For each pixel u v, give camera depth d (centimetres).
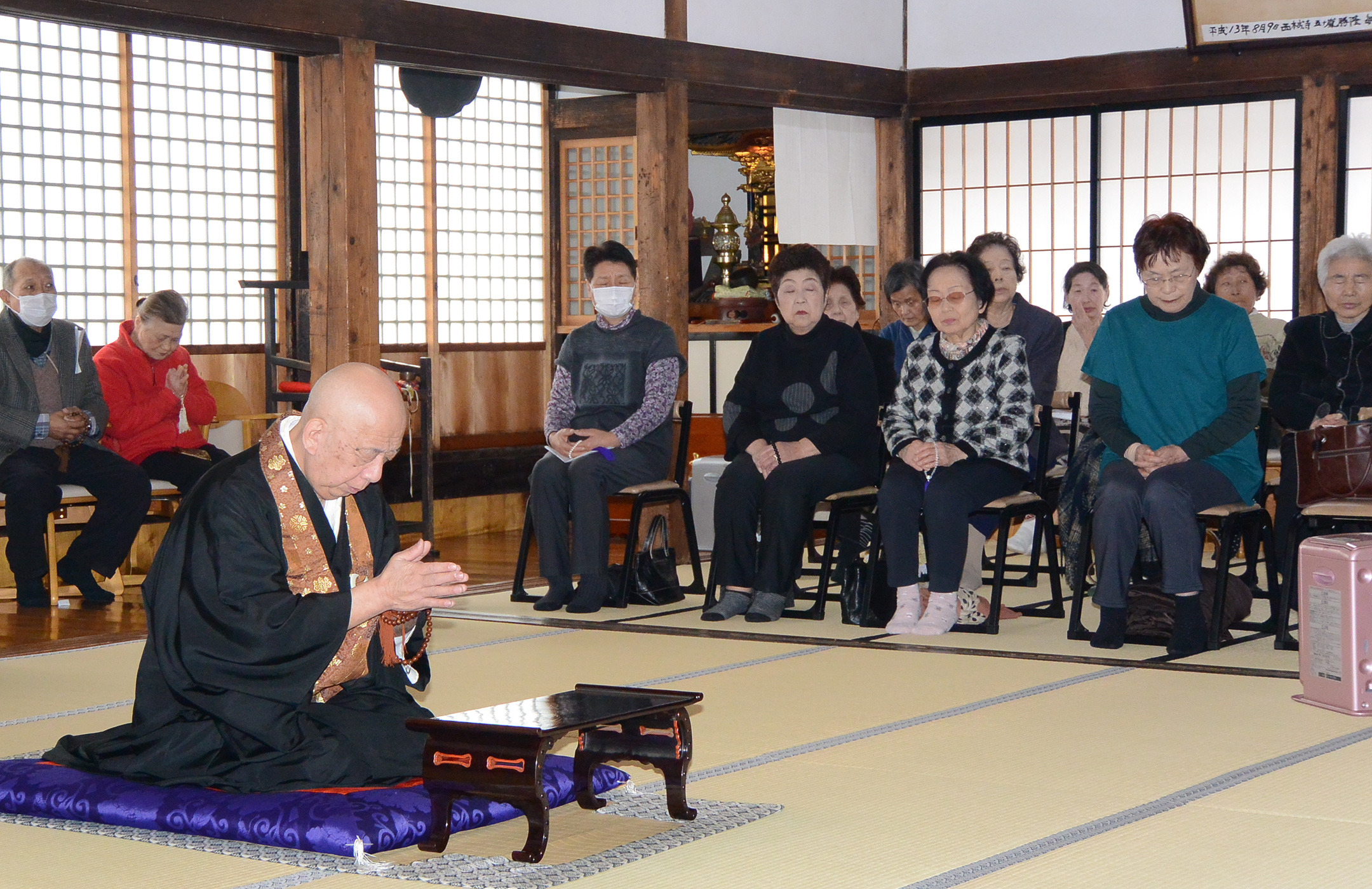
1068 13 724
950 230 766
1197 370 445
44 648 453
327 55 543
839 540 521
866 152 757
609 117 850
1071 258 741
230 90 742
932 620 463
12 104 654
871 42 744
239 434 663
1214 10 681
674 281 647
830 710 349
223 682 254
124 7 482
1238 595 452
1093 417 458
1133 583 462
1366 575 337
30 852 242
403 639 279
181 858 238
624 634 469
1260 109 695
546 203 872
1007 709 347
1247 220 702
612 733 263
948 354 477
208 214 735
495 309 853
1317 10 662
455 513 802
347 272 547
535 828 232
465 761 235
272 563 258
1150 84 706
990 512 460
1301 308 680
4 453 555
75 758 274
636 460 534
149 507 570
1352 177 675
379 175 791
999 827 251
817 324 513
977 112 750
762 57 684
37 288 559
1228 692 367
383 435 254
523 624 494
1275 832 246
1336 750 304
